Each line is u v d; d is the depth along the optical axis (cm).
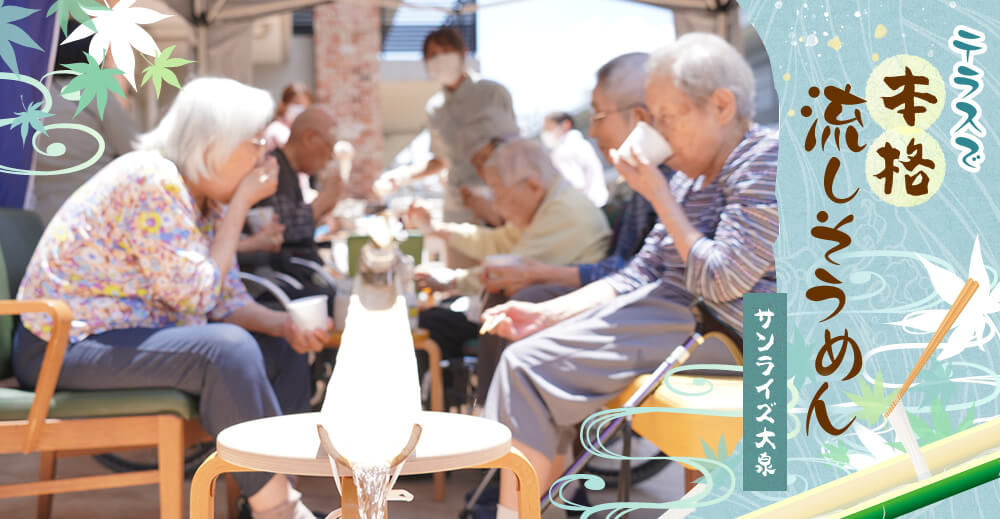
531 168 298
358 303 248
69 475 285
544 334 191
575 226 292
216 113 196
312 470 106
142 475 171
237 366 176
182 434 174
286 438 115
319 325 213
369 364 124
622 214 287
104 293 185
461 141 374
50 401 168
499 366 188
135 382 173
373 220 290
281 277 308
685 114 198
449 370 312
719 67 197
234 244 203
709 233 206
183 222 187
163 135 200
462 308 329
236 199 204
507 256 272
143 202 184
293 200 343
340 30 605
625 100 258
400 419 109
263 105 202
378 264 268
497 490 246
